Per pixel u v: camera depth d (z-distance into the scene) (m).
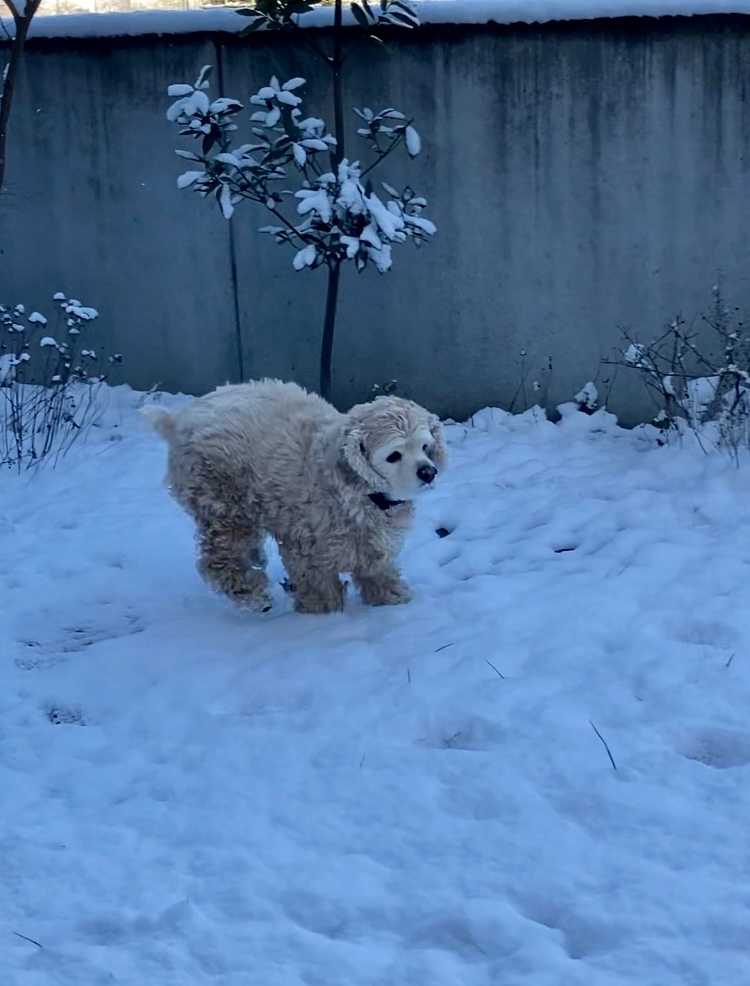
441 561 6.22
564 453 7.84
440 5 8.14
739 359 8.03
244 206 8.77
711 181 8.10
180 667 5.09
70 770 4.34
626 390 8.47
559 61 8.12
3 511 7.21
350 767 4.17
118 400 9.14
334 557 5.38
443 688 4.67
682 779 3.91
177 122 8.00
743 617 5.05
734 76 7.91
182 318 9.15
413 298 8.66
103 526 6.87
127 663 5.16
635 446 7.87
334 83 8.20
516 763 4.09
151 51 8.75
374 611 5.54
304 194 7.67
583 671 4.74
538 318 8.54
